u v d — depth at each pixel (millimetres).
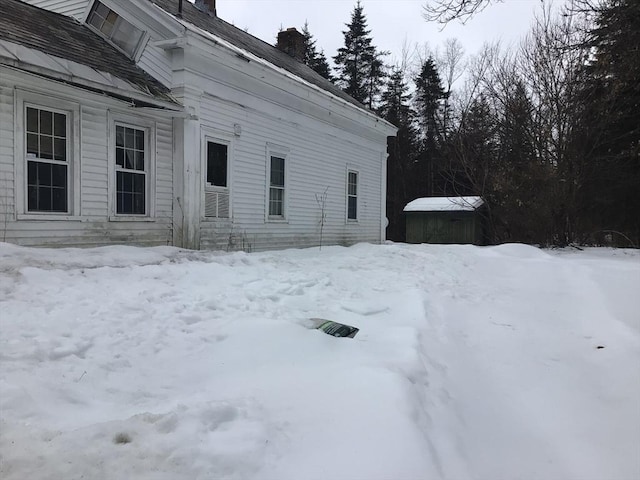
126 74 9180
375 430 3086
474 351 5539
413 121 40469
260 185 12281
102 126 8797
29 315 4398
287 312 5691
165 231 10008
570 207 17750
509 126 21188
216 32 12508
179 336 4531
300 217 14055
